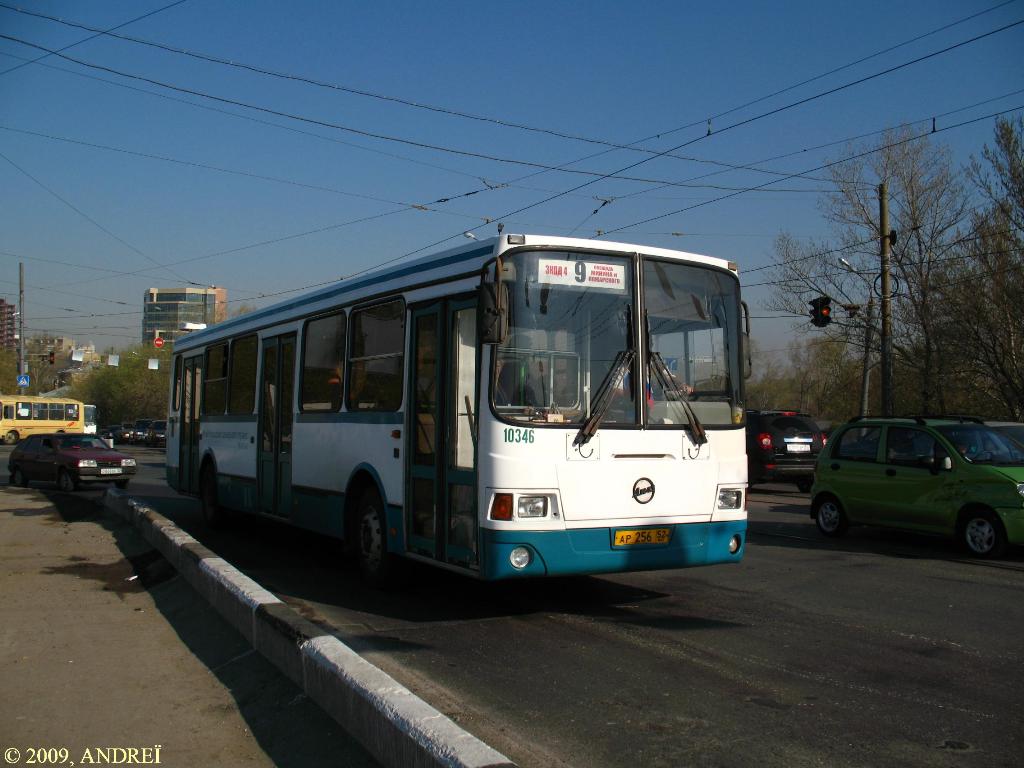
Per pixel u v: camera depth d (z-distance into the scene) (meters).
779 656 6.22
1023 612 7.61
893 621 7.28
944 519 10.94
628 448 7.00
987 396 25.81
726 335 7.78
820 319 22.98
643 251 7.39
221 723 5.10
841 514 12.36
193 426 14.80
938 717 4.95
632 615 7.54
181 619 7.59
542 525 6.62
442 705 5.12
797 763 4.28
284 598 8.35
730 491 7.54
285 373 11.03
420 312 7.91
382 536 8.47
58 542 12.32
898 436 11.84
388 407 8.38
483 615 7.57
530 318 6.81
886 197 24.80
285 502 10.77
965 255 25.36
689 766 4.24
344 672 4.62
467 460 7.04
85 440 24.55
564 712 5.02
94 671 6.14
